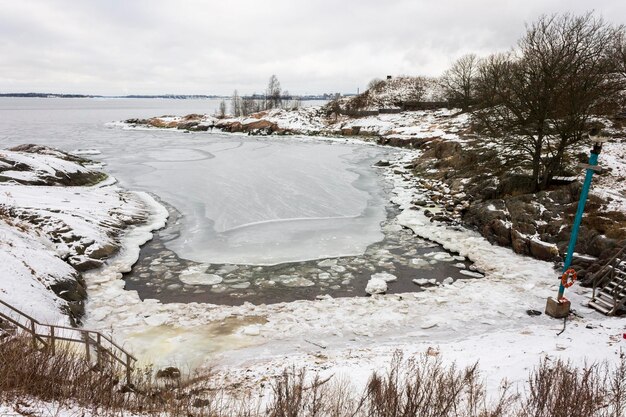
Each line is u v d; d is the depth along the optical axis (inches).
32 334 321.4
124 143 2180.1
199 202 1002.7
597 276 510.6
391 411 222.7
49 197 849.5
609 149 971.9
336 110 3090.6
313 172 1357.0
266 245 738.2
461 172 1161.4
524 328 453.4
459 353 389.4
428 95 3336.6
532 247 658.2
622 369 264.2
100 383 274.1
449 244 727.1
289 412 226.7
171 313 498.3
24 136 2541.8
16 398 235.5
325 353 415.2
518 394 258.8
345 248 725.9
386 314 499.5
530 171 938.7
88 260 622.2
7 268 470.0
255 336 450.9
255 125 2783.0
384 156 1724.9
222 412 266.4
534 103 801.6
